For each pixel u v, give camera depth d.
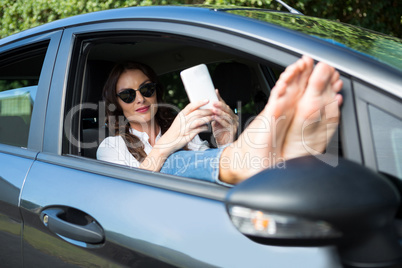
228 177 1.37
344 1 5.45
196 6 1.74
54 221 1.57
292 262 1.11
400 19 5.89
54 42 1.90
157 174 1.48
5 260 1.78
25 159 1.81
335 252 1.07
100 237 1.45
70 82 1.81
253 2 4.95
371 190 0.90
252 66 2.55
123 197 1.46
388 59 1.29
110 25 1.76
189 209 1.32
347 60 1.23
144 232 1.36
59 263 1.57
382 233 0.95
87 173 1.62
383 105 1.15
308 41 1.32
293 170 0.94
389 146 1.13
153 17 1.66
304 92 1.20
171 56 2.56
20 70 2.46
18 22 6.13
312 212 0.88
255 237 0.94
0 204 1.79
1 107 2.10
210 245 1.24
